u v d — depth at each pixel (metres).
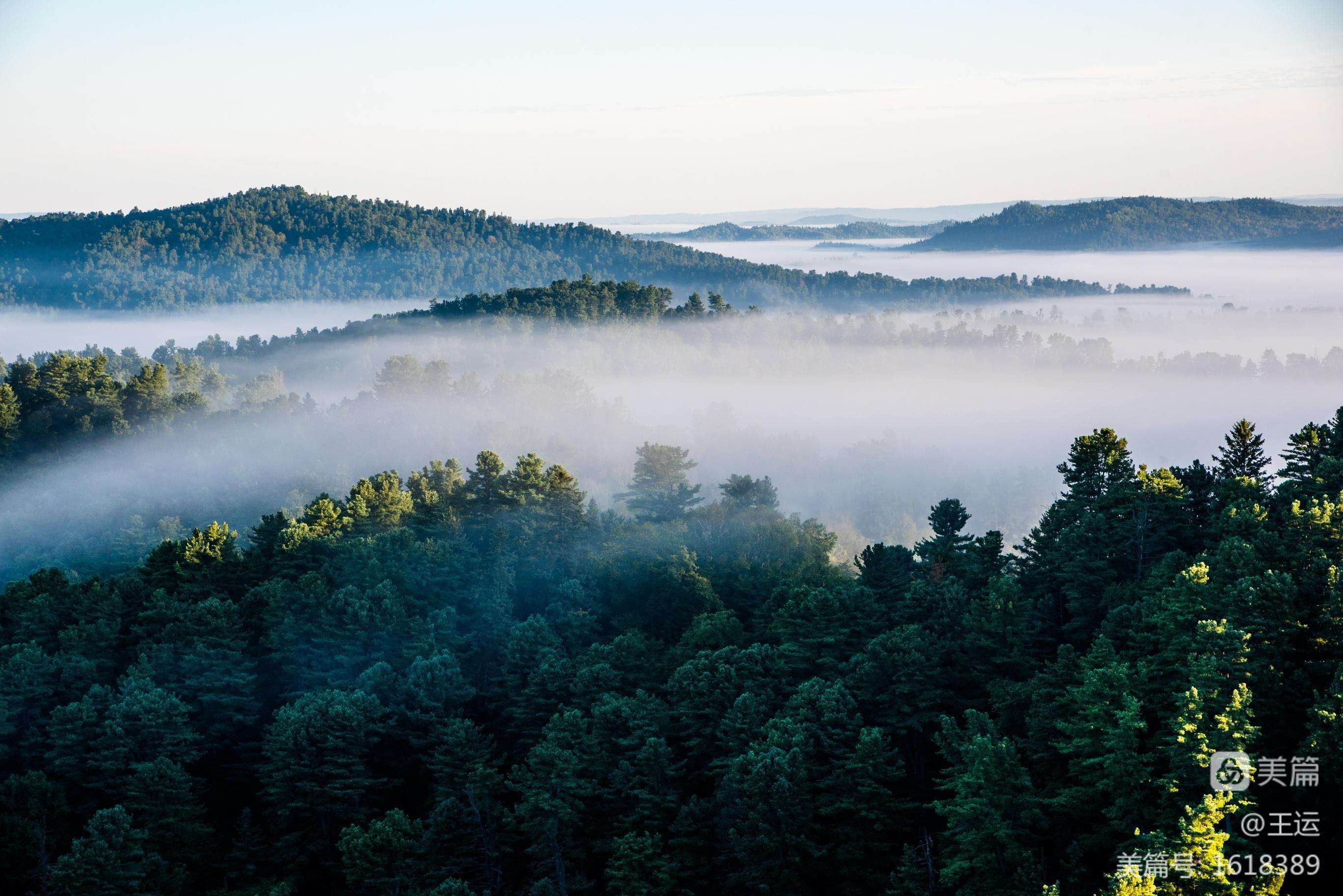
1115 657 57.66
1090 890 51.50
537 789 66.81
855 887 60.09
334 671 86.75
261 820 79.88
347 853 67.81
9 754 79.00
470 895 61.19
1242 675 53.19
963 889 52.56
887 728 67.62
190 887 72.38
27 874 69.69
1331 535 65.19
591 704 79.00
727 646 81.25
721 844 63.59
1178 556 72.12
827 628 78.88
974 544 90.56
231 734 84.25
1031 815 52.38
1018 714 64.25
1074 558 78.44
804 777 60.22
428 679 81.94
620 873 61.66
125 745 75.81
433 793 77.50
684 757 74.00
